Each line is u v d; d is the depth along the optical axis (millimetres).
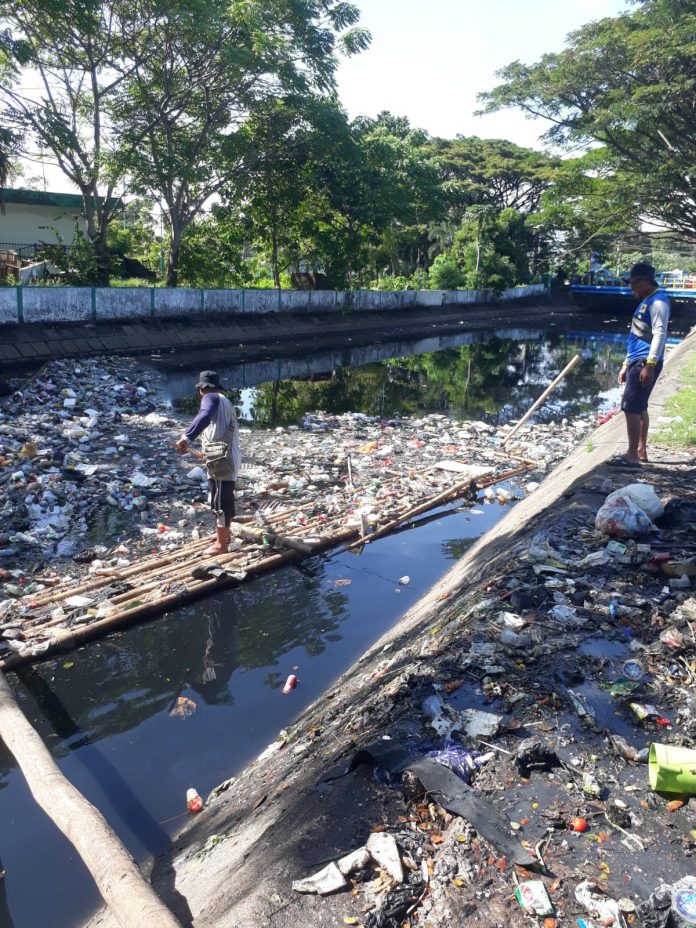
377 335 34969
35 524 7824
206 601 6473
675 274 51219
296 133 29578
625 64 27641
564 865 2428
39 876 3412
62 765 4320
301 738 4109
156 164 25844
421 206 40406
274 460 10961
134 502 8531
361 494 9414
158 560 6984
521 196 60844
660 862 2447
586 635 3984
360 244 37656
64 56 24172
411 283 48438
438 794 2701
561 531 5617
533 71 29734
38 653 5391
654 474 7062
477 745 3068
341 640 5879
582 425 14797
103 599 6215
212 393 6832
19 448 10500
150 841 3680
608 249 38188
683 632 3932
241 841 3021
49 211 34719
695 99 27141
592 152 31203
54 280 26906
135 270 35281
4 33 20672
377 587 6922
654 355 6852
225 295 28922
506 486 10414
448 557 7734
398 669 4133
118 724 4715
